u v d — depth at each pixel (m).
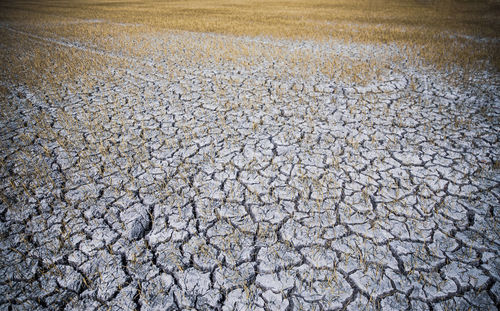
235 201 3.15
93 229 2.84
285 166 3.67
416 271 2.36
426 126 4.45
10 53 9.69
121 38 11.73
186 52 9.39
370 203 3.04
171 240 2.73
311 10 19.38
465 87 5.82
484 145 3.88
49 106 5.52
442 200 3.03
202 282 2.37
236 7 22.80
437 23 12.93
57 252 2.62
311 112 5.07
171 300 2.25
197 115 5.10
